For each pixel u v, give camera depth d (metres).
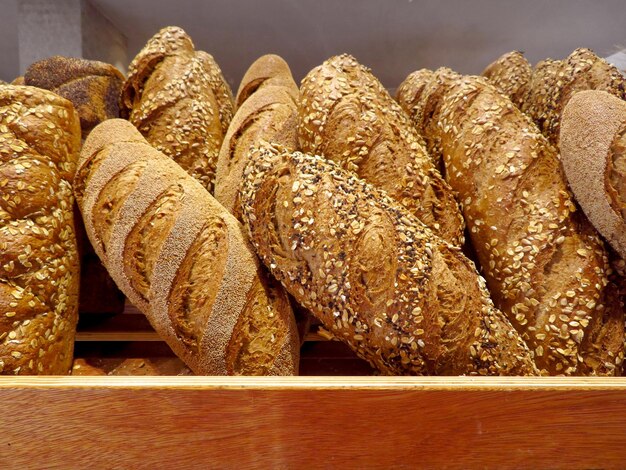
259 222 0.35
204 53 0.51
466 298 0.33
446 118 0.42
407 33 0.60
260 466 0.27
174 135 0.43
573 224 0.37
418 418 0.27
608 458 0.27
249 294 0.35
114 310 0.45
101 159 0.38
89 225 0.37
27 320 0.33
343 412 0.27
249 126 0.43
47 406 0.26
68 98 0.43
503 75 0.51
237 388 0.27
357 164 0.38
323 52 0.64
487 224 0.38
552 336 0.36
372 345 0.33
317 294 0.33
